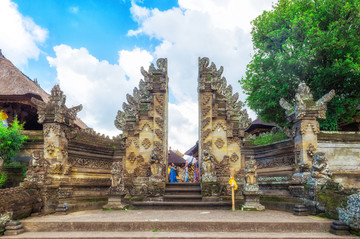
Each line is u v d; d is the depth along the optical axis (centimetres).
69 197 1117
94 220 800
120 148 1530
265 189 1321
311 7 1412
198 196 1337
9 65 1783
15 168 1160
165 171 1492
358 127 2000
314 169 973
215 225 762
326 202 883
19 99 1642
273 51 1490
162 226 770
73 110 1237
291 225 756
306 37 1282
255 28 1577
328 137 1143
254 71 1541
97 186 1314
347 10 1247
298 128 1113
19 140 1091
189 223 767
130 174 1489
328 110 1374
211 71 1588
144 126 1538
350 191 838
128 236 677
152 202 1279
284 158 1273
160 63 1596
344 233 707
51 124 1115
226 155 1506
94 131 1420
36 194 965
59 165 1095
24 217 872
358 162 1149
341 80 1317
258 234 709
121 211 1117
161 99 1550
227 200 1365
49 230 775
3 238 683
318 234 714
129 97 1580
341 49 1249
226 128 1537
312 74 1398
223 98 1591
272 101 1440
